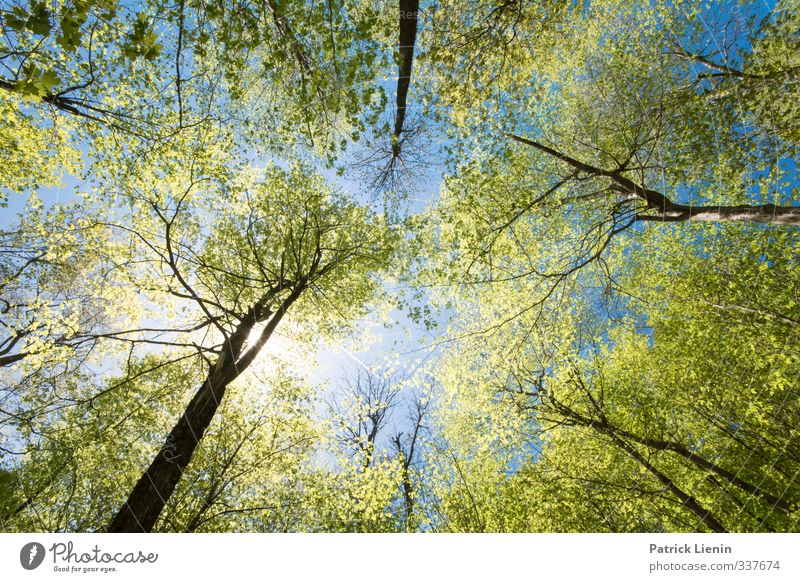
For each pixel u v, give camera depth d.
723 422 8.36
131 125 7.11
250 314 8.03
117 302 8.89
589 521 8.36
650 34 8.77
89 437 7.36
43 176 7.75
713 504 8.40
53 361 7.14
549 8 7.70
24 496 6.90
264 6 4.94
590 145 8.39
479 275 8.12
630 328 9.66
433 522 8.92
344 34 4.96
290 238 9.23
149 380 8.77
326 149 6.62
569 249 8.38
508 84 8.13
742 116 7.72
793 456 7.29
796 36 7.57
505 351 8.95
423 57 7.41
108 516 7.58
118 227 8.19
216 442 8.46
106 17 3.24
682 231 10.01
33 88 3.06
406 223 8.69
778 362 7.31
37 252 8.44
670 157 7.88
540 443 9.73
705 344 8.72
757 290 8.23
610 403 9.94
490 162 7.66
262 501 8.41
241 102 7.75
